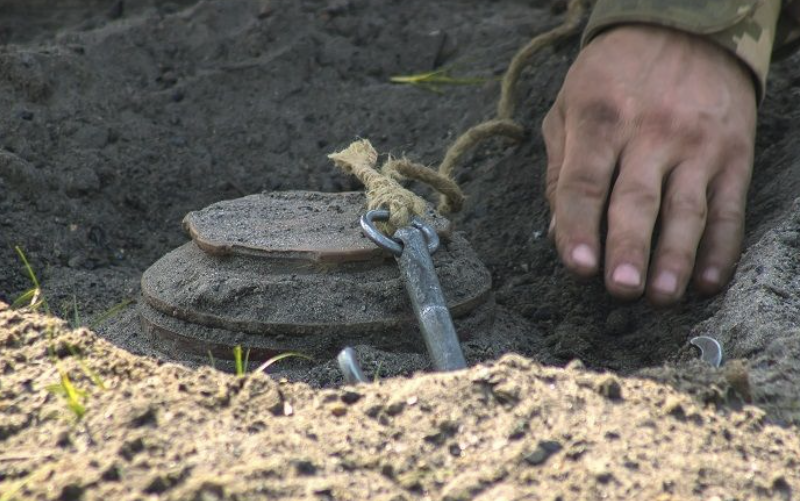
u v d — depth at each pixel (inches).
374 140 170.4
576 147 122.7
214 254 112.7
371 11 198.8
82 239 146.7
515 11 204.4
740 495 79.4
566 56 172.2
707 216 121.9
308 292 108.7
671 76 125.8
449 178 136.1
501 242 146.6
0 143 157.2
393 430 84.2
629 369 117.8
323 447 82.6
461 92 178.1
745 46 128.8
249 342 107.7
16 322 100.0
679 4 128.3
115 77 177.3
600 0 136.2
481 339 116.0
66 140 160.7
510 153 160.9
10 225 143.5
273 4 193.9
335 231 115.2
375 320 108.0
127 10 209.8
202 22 191.2
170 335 110.7
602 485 78.7
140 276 141.8
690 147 121.3
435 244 110.5
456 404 86.1
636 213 115.2
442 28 194.5
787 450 85.0
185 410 85.7
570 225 117.6
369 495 78.4
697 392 89.5
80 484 77.4
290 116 175.2
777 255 117.1
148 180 159.3
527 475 79.7
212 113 174.7
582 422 84.4
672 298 113.9
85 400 87.8
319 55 185.9
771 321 106.7
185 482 77.9
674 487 79.0
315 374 105.5
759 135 146.8
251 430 84.6
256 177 163.8
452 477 80.1
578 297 131.9
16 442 83.9
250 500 76.7
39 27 205.2
